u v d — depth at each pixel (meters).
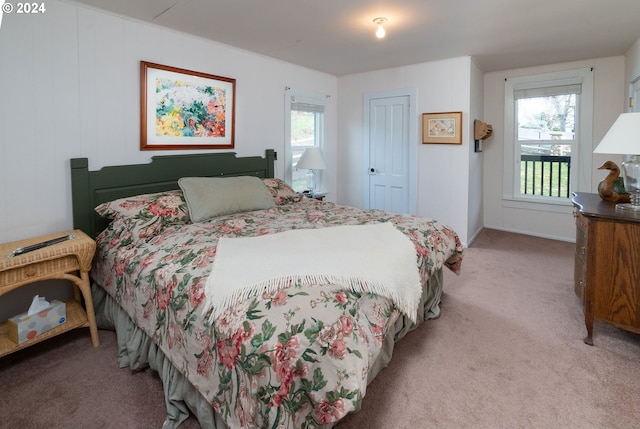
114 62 2.62
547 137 4.62
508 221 4.99
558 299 2.79
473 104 4.18
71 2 2.38
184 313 1.50
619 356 2.02
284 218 2.59
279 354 1.14
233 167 3.50
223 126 3.41
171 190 2.95
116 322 2.11
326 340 1.20
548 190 4.70
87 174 2.50
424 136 4.30
